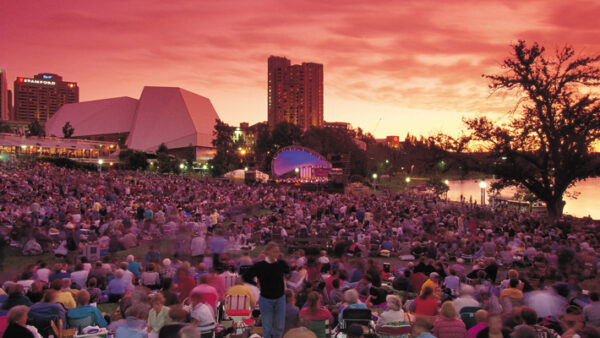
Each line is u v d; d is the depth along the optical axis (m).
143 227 22.86
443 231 23.17
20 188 34.84
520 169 35.91
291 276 10.91
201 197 39.56
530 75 34.16
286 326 7.50
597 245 20.55
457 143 36.59
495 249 19.47
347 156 70.88
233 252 20.09
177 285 10.09
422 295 9.05
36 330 6.78
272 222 25.98
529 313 7.19
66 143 127.06
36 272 11.55
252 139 169.25
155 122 190.38
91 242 19.28
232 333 8.05
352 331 7.24
